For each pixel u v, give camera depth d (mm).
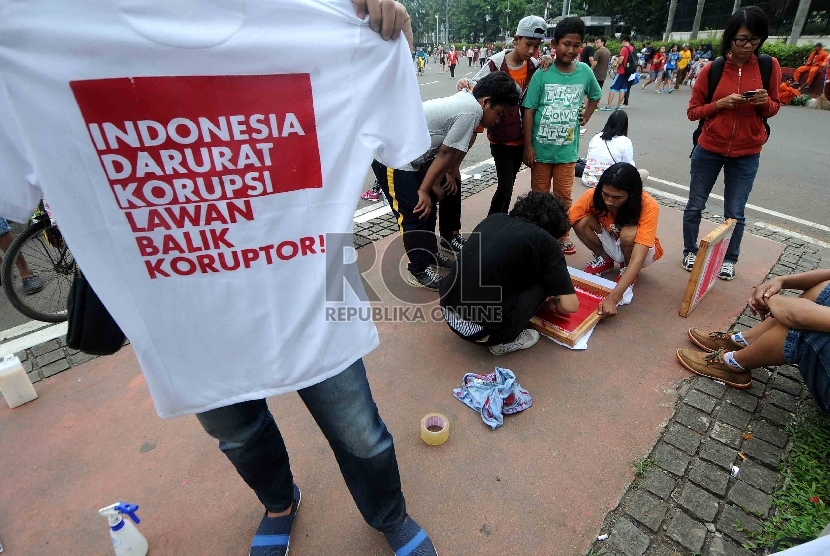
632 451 2133
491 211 4082
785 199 5277
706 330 2943
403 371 2676
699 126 3334
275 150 1115
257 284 1202
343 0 1127
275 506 1751
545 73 3568
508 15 55844
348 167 1214
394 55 1213
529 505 1908
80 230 1047
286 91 1089
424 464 2098
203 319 1191
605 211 3225
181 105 1017
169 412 1252
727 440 2164
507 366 2695
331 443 1510
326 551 1775
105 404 2480
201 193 1088
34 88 943
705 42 19141
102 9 933
